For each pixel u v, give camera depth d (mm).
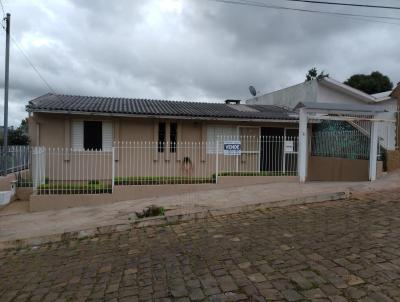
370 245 5121
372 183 10445
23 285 4953
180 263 5109
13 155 11766
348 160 12555
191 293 4078
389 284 3871
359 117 11828
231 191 10609
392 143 13172
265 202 8539
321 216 7215
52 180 12273
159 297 4062
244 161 13977
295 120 13891
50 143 12484
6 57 12594
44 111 11719
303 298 3725
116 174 12891
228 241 5961
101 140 12812
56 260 6000
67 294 4449
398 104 15305
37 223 8586
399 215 6746
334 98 16844
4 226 8438
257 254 5168
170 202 9523
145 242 6465
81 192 10531
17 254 6641
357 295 3691
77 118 12570
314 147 14758
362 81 34000
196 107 15266
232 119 13383
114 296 4219
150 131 13242
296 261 4754
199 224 7406
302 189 10164
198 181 11352
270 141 13516
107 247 6418
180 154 13484
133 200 10531
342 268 4387
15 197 11375
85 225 7957
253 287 4082
